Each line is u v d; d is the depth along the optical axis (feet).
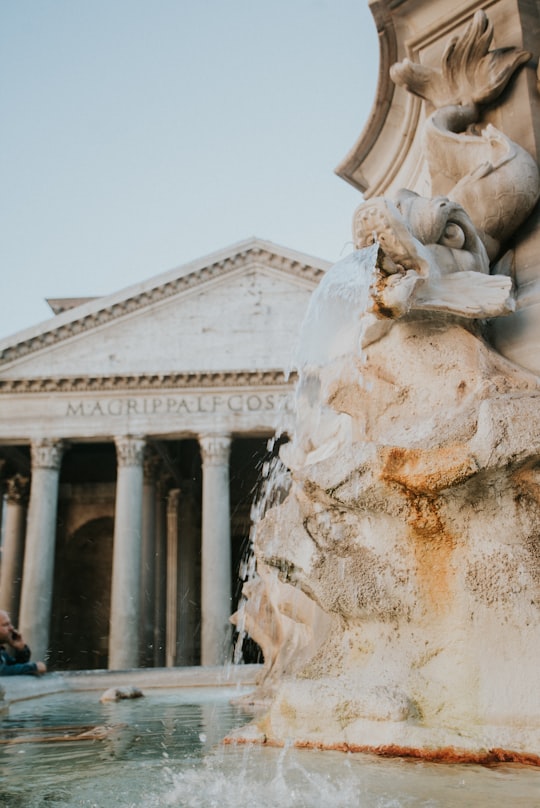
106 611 135.85
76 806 6.52
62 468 139.23
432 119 11.99
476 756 7.60
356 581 8.91
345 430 11.73
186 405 103.19
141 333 107.45
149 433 102.37
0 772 8.41
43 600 96.53
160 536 123.54
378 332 10.09
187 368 104.99
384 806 6.03
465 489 8.10
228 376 103.24
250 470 128.16
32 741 11.20
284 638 15.28
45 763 8.95
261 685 16.20
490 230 10.98
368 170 16.58
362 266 10.28
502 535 8.11
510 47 12.17
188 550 136.26
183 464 139.33
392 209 9.04
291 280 109.09
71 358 106.22
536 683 7.75
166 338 107.14
